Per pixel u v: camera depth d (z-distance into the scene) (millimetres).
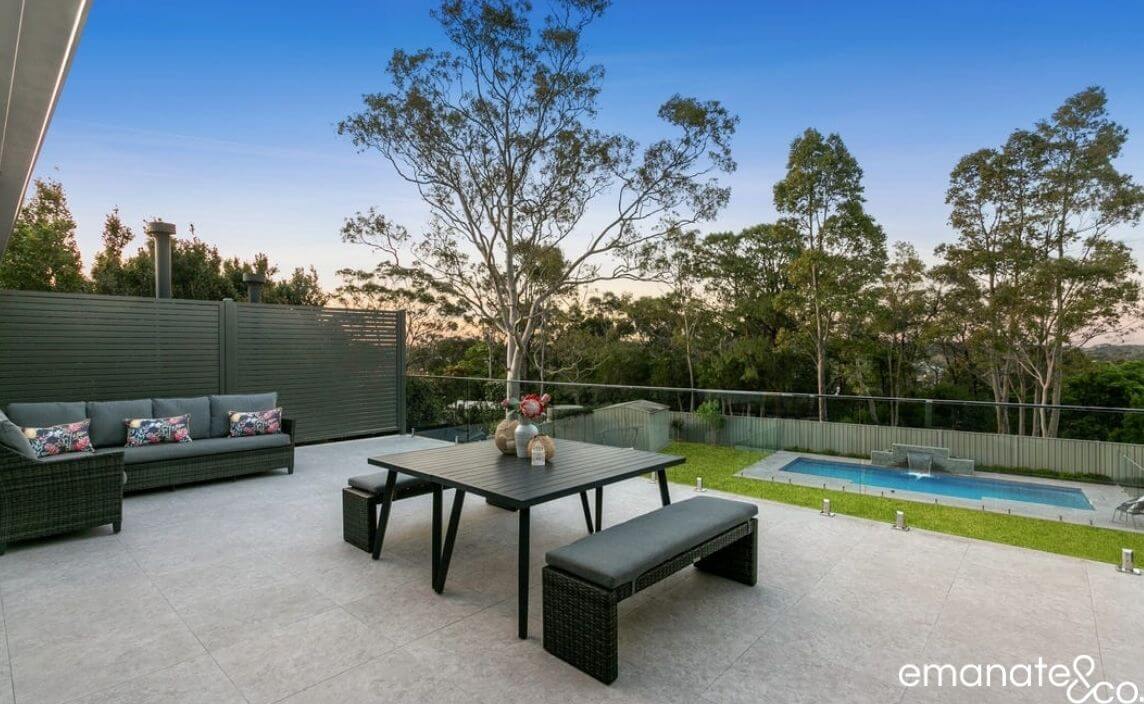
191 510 4297
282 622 2488
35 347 5297
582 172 13398
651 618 2543
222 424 5664
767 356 22109
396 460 3273
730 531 2703
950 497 4758
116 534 3717
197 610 2602
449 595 2787
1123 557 3059
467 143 13227
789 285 21781
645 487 5125
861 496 4965
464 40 12305
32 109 2213
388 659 2188
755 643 2318
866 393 20734
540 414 3279
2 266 13516
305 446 7145
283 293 18031
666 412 6098
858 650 2260
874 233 18609
